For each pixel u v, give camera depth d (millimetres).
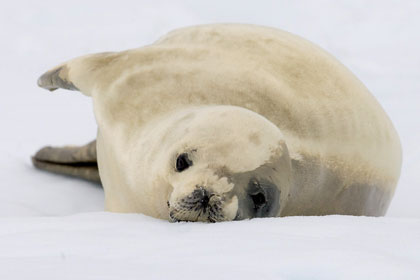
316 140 21188
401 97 40688
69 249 11977
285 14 53125
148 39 48844
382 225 14203
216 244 12141
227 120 17500
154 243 12461
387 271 10125
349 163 21859
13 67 45312
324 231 13453
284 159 17438
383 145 23312
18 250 11961
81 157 27484
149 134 20062
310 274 10445
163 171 17953
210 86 21797
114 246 12227
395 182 24578
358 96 23172
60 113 37500
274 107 21344
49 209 24141
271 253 11164
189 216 16156
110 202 22312
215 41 23812
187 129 17875
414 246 12008
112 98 22672
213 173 16484
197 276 9719
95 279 9438
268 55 23016
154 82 22375
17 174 27438
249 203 16438
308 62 23094
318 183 20922
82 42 48438
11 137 32312
